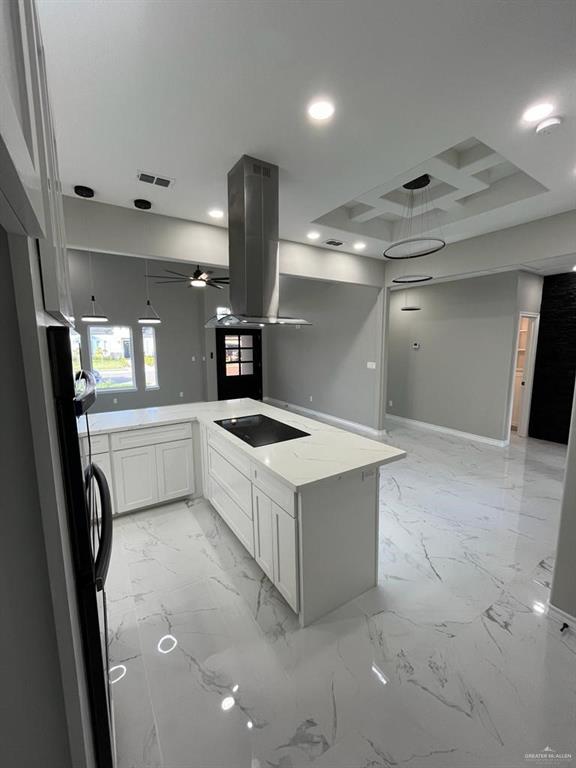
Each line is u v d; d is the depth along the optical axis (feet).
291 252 13.55
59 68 4.80
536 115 6.00
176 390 25.54
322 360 22.20
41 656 2.13
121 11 4.02
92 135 6.45
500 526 9.38
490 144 6.87
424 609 6.47
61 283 2.88
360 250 14.87
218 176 8.06
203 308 25.82
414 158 7.34
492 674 5.19
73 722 2.27
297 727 4.51
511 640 5.78
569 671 5.23
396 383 21.29
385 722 4.55
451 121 6.16
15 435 1.94
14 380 1.91
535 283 16.55
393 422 21.24
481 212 10.50
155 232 10.27
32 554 2.04
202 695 4.92
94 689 2.83
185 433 10.37
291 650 5.62
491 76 5.11
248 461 7.28
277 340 26.86
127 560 7.94
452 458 14.79
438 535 8.94
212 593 6.91
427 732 4.43
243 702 4.83
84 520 2.64
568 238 10.53
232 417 10.12
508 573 7.47
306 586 5.97
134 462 9.59
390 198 10.40
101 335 22.90
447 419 18.57
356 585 6.71
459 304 17.58
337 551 6.31
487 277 16.34
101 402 23.00
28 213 1.56
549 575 7.40
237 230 7.71
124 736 4.42
